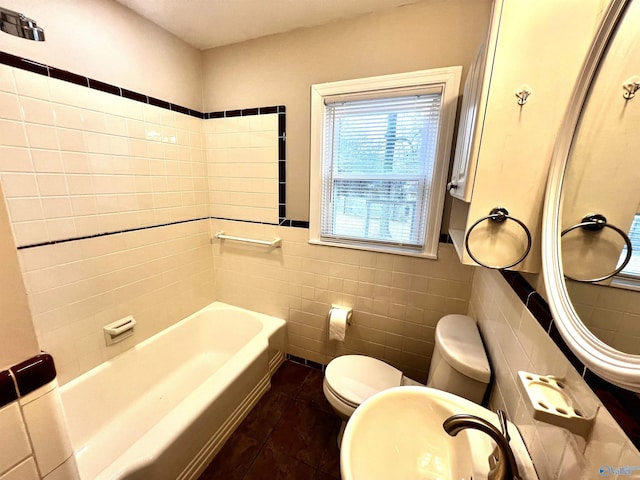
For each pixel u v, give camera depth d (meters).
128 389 1.61
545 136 0.64
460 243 1.13
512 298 0.86
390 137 1.56
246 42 1.75
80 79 1.29
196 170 2.00
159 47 1.64
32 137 1.16
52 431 0.53
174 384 1.83
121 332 1.57
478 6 1.26
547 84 0.62
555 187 0.62
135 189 1.60
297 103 1.70
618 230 0.43
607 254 0.45
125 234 1.57
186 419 1.20
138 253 1.66
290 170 1.82
